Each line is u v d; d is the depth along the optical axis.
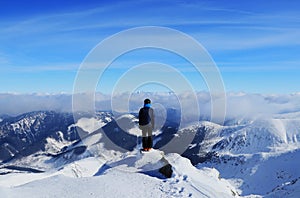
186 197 13.83
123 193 14.06
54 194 13.82
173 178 16.22
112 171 17.45
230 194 17.25
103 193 14.01
